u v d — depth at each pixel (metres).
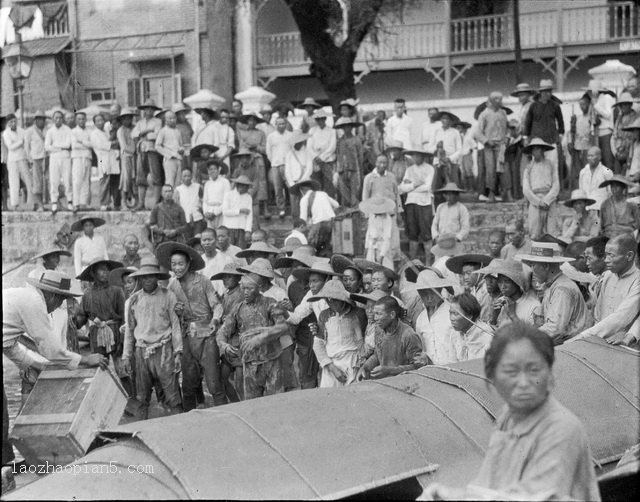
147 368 9.72
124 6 25.81
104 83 26.02
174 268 10.02
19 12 23.45
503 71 27.39
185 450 4.54
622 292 7.84
